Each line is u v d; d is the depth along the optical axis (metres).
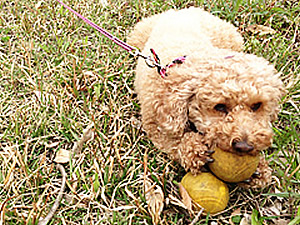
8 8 0.94
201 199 0.49
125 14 0.94
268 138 0.47
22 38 0.86
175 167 0.61
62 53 0.82
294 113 0.70
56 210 0.56
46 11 0.94
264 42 0.83
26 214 0.55
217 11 0.89
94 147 0.64
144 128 0.63
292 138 0.64
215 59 0.51
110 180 0.59
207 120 0.50
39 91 0.74
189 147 0.52
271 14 0.91
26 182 0.59
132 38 0.81
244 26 0.90
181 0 0.96
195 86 0.51
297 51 0.83
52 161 0.63
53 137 0.67
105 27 0.91
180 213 0.54
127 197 0.58
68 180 0.59
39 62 0.80
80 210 0.56
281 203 0.57
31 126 0.67
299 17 0.90
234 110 0.48
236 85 0.47
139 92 0.66
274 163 0.61
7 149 0.63
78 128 0.68
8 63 0.80
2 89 0.76
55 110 0.70
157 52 0.64
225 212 0.55
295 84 0.72
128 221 0.54
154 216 0.52
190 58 0.54
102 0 0.97
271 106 0.51
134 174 0.60
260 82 0.48
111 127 0.67
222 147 0.48
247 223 0.54
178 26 0.71
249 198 0.57
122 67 0.79
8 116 0.70
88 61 0.81
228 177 0.48
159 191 0.55
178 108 0.52
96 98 0.72
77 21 0.90
